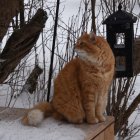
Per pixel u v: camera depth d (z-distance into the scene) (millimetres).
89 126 3127
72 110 3107
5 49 4391
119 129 5086
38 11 4156
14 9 4449
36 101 5551
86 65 3025
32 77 5641
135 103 5020
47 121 3164
